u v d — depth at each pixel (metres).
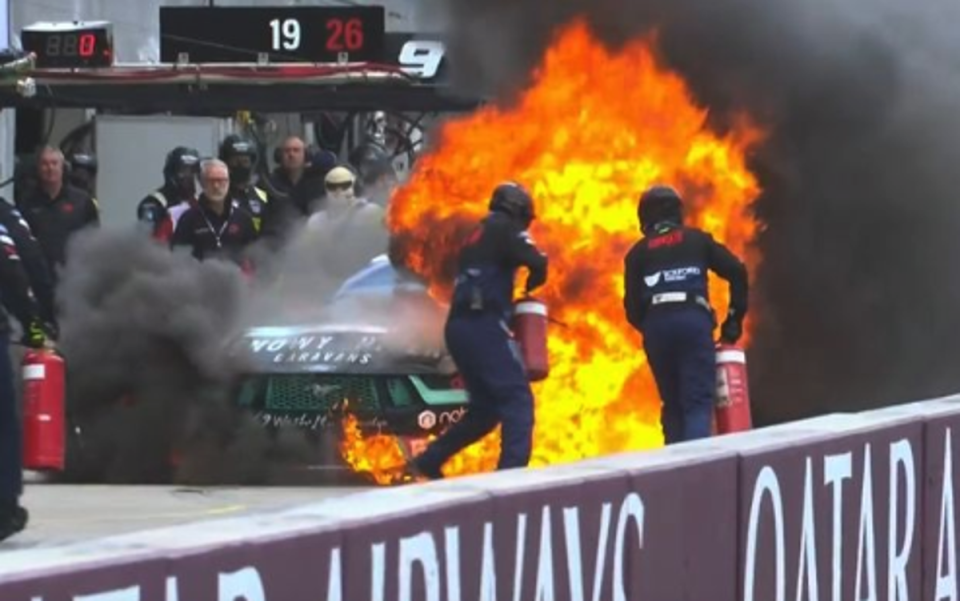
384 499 17.25
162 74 53.72
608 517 19.41
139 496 39.88
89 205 47.19
